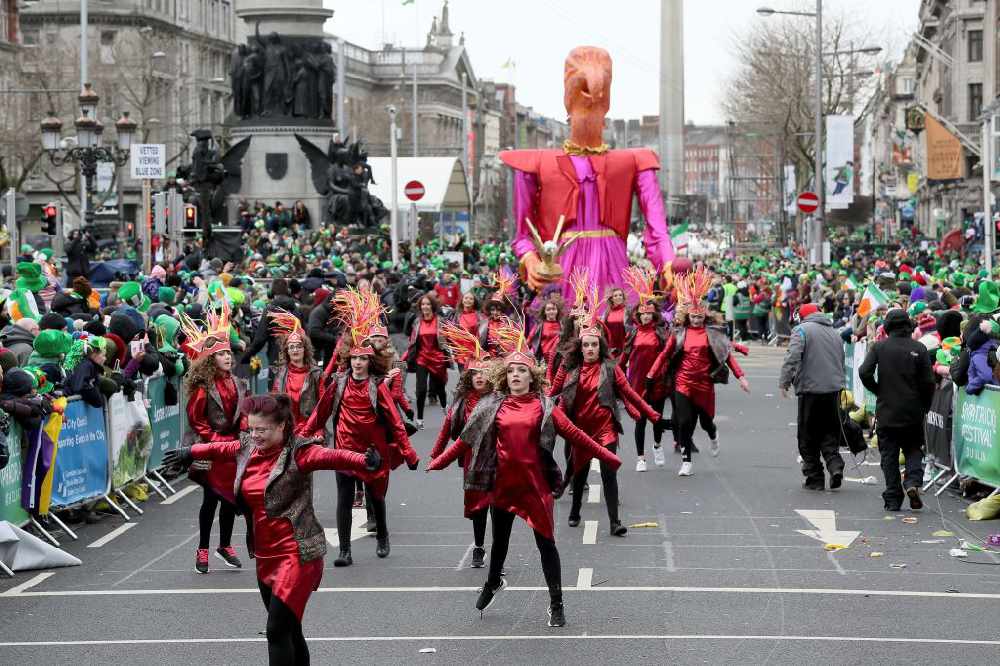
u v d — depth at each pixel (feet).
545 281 158.71
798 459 119.75
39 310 121.49
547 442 64.34
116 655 61.05
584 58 172.04
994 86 425.28
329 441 107.24
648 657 59.57
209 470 75.87
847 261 294.87
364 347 79.71
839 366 102.89
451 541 86.12
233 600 71.26
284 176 309.01
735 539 85.20
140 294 119.55
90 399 91.56
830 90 517.14
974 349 95.14
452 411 77.00
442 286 204.64
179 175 259.39
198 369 75.61
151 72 494.59
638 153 172.55
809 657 59.31
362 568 78.48
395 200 261.44
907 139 604.90
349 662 59.41
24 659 60.49
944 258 322.75
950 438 102.37
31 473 83.71
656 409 113.09
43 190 541.34
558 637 63.00
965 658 59.06
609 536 86.53
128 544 86.33
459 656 60.13
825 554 80.79
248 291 168.55
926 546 82.89
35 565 79.00
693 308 109.60
